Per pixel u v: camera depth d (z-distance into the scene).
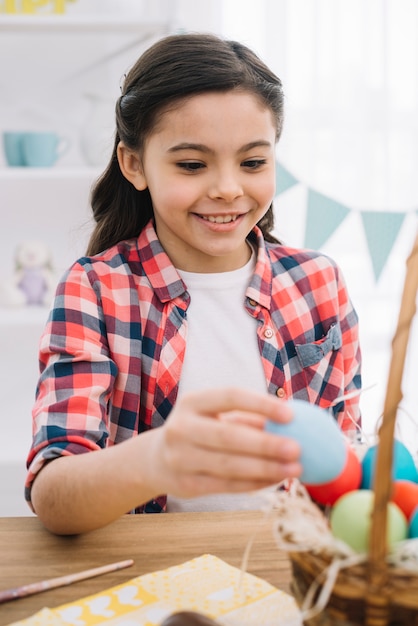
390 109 2.22
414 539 0.53
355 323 1.20
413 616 0.49
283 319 1.11
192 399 0.56
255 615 0.61
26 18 1.87
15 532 0.77
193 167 0.94
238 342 1.08
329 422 0.57
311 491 0.60
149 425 1.04
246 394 0.54
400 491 0.59
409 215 2.26
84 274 1.03
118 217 1.13
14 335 2.26
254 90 0.93
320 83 2.20
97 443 0.88
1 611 0.62
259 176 0.96
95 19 1.88
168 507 1.05
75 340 0.98
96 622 0.60
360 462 0.61
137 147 1.02
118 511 0.72
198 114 0.91
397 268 2.27
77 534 0.76
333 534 0.53
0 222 2.19
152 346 1.04
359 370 1.22
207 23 2.16
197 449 0.54
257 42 2.17
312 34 2.17
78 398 0.91
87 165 2.02
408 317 0.48
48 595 0.65
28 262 2.04
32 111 2.15
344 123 2.21
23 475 2.06
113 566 0.69
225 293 1.09
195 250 1.08
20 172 1.91
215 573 0.68
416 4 2.19
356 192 2.23
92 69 2.14
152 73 0.95
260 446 0.52
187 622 0.54
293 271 1.15
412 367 2.25
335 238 2.26
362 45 2.19
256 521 0.79
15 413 2.29
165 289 1.05
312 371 1.11
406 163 2.23
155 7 2.14
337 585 0.49
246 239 1.16
